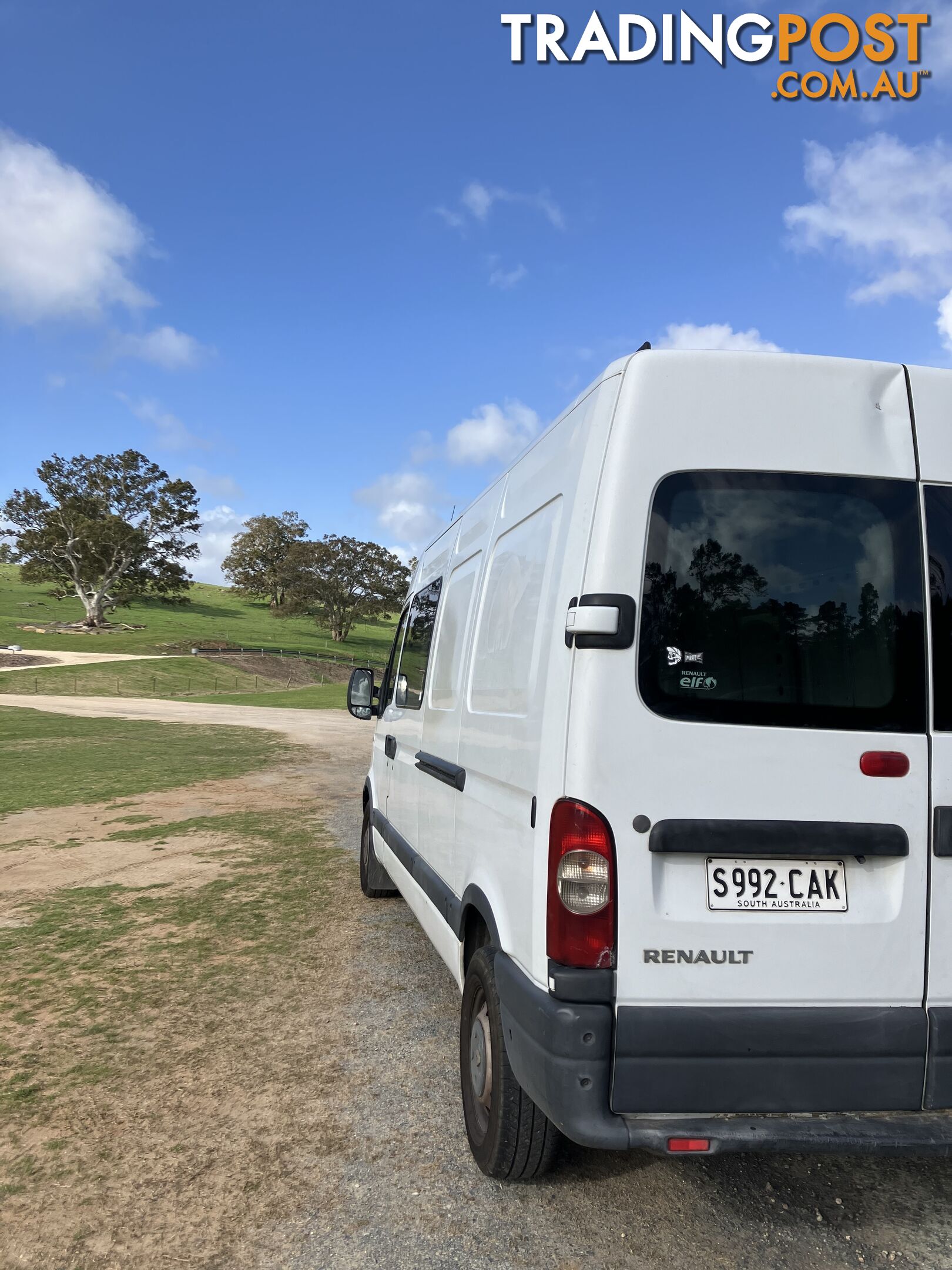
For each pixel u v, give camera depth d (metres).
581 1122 2.29
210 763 17.08
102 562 86.12
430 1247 2.60
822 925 2.41
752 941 2.38
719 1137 2.28
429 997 4.73
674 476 2.46
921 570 2.51
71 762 16.77
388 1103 3.53
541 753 2.53
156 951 5.55
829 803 2.41
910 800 2.45
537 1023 2.41
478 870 3.20
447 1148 3.19
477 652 3.61
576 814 2.36
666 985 2.35
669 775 2.37
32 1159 3.12
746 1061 2.35
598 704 2.37
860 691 2.45
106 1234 2.68
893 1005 2.43
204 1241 2.64
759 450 2.49
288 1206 2.82
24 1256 2.57
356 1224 2.72
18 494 88.38
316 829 10.18
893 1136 2.32
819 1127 2.33
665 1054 2.32
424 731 4.59
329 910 6.56
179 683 51.59
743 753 2.39
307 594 100.06
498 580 3.44
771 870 2.41
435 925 3.98
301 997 4.73
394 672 6.12
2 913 6.51
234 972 5.15
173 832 9.91
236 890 7.20
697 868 2.40
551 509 2.89
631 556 2.41
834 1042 2.37
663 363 2.51
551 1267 2.51
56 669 51.12
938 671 2.49
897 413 2.56
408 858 4.73
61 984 4.95
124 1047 4.09
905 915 2.44
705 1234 2.67
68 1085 3.70
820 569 2.47
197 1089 3.65
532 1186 2.94
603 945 2.34
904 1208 2.83
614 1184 2.96
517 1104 2.78
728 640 2.42
